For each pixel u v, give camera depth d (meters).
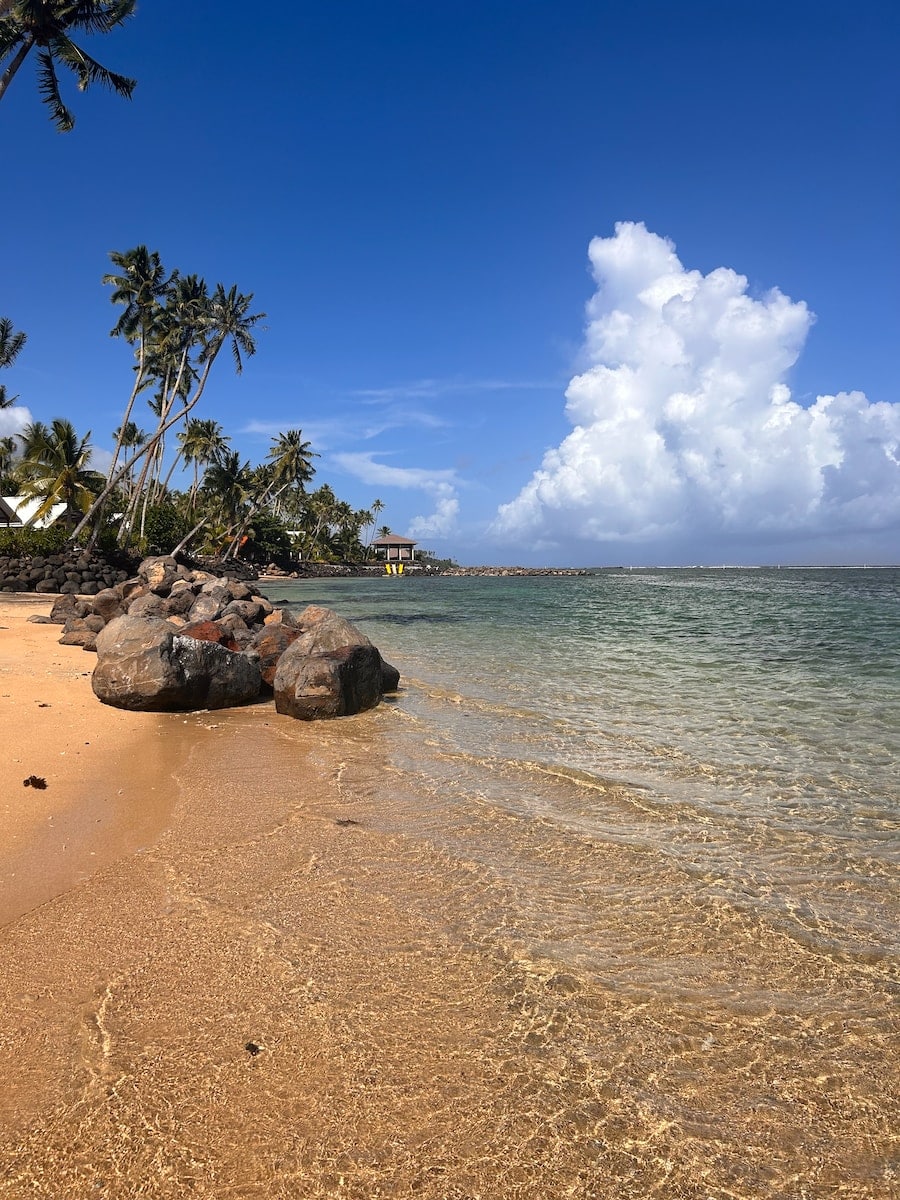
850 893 5.15
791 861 5.70
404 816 6.58
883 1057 3.41
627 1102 3.10
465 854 5.73
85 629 18.12
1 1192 2.60
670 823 6.50
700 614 31.83
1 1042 3.39
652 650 19.17
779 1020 3.69
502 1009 3.72
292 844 5.86
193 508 79.56
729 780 7.75
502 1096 3.11
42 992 3.78
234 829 6.16
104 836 5.93
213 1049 3.36
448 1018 3.63
